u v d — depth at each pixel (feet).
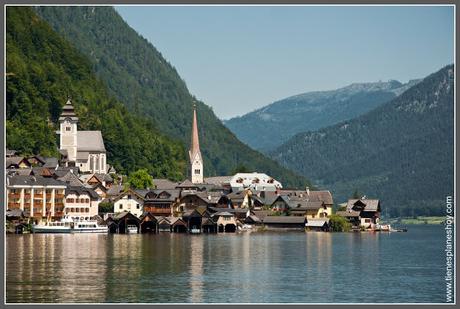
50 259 596.70
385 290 471.21
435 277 522.47
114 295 446.19
